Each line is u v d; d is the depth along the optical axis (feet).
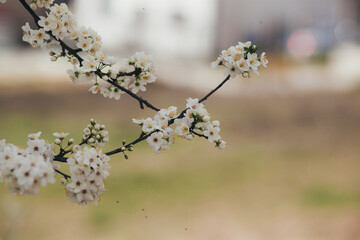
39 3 6.73
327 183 31.14
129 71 6.87
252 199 28.91
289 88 59.26
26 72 61.05
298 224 25.44
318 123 43.14
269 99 53.31
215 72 76.48
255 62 6.33
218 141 6.25
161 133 6.22
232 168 34.42
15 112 44.47
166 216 26.63
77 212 26.40
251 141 40.32
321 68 73.41
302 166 34.32
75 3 83.71
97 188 6.03
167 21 89.04
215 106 50.90
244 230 25.02
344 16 94.73
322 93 55.36
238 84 63.36
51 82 56.75
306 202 28.40
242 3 96.68
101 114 45.55
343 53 72.43
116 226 25.36
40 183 5.20
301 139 40.52
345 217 26.16
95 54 6.86
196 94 57.16
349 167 34.06
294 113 47.16
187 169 33.68
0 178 5.22
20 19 78.69
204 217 26.55
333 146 38.81
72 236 23.62
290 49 80.23
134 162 35.01
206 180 31.55
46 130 39.86
